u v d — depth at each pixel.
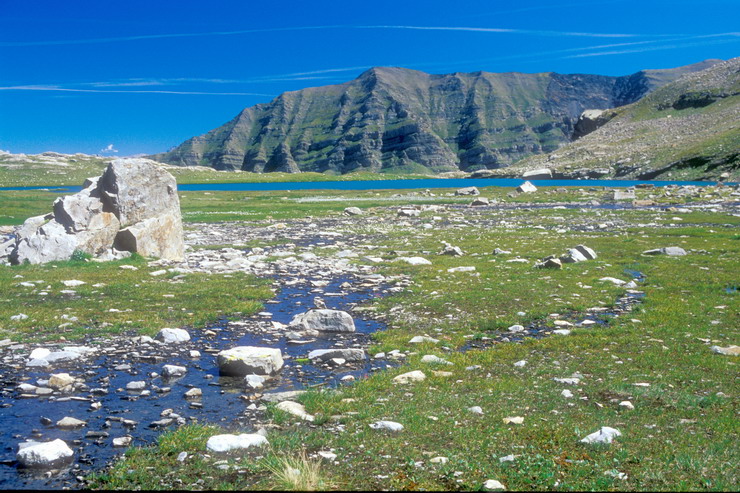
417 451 9.16
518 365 14.68
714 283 25.55
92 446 9.70
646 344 16.33
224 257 36.44
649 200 82.25
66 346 16.25
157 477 8.32
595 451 8.99
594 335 17.58
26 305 21.30
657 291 24.20
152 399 12.32
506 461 8.62
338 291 26.25
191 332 18.55
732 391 12.09
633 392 12.02
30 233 34.06
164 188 36.47
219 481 8.14
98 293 23.91
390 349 16.53
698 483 7.72
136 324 19.03
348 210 75.50
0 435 10.21
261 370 14.11
